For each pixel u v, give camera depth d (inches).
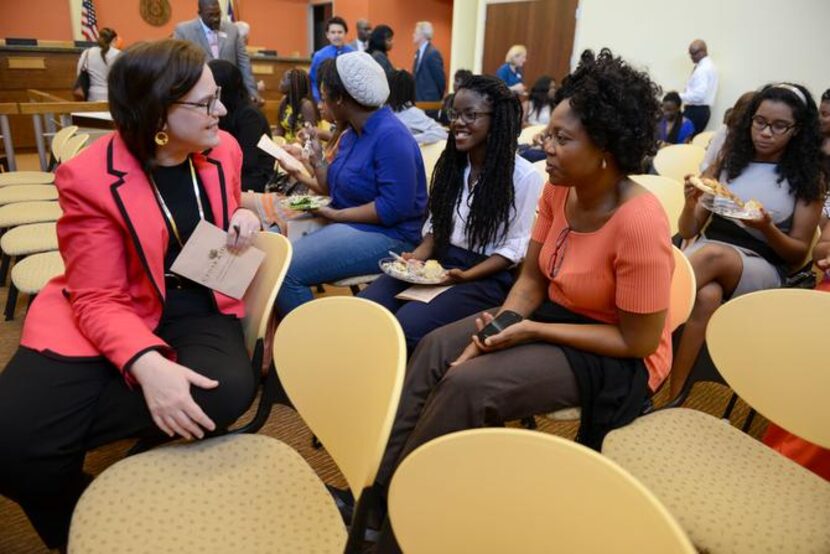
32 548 51.8
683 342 71.4
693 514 37.1
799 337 43.2
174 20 374.3
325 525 35.1
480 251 69.4
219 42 179.5
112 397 42.8
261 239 56.2
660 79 233.6
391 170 77.3
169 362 40.8
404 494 24.4
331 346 37.3
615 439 43.7
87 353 43.2
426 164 114.6
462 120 64.1
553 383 46.5
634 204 44.2
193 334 48.3
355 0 385.7
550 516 22.9
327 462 65.6
